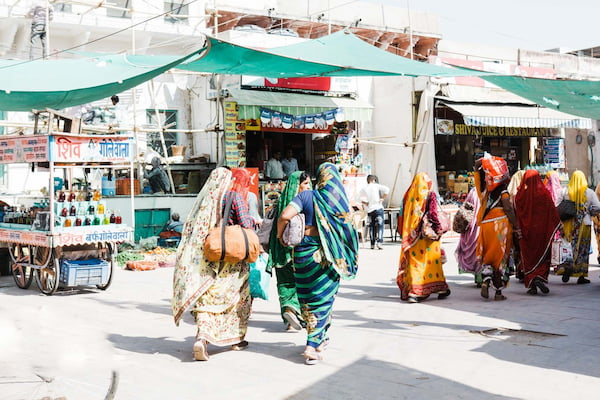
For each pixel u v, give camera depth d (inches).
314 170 739.4
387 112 770.2
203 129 663.1
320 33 806.5
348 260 216.4
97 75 427.5
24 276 388.5
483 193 327.9
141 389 188.9
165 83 716.7
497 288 324.2
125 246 535.8
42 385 189.3
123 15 691.4
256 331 269.0
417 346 235.9
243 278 229.1
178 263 224.2
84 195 375.9
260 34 647.8
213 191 224.4
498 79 509.0
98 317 299.1
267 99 608.1
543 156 881.5
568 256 374.6
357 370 206.1
